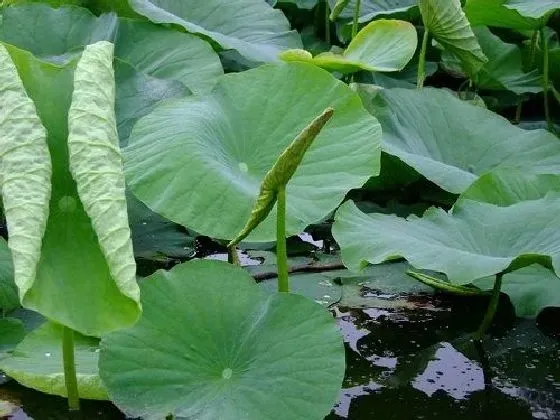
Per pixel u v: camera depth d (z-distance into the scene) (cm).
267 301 211
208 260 215
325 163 241
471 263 232
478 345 248
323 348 204
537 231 243
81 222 188
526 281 263
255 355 205
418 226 249
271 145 248
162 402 200
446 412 221
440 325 254
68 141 181
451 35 350
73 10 320
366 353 242
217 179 233
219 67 321
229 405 199
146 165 236
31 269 175
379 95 317
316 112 249
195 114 245
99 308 183
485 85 431
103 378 201
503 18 393
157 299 209
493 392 229
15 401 215
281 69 255
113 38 320
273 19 385
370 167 239
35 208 178
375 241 241
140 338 205
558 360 243
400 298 266
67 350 206
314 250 294
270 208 214
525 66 439
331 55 338
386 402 224
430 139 315
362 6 441
